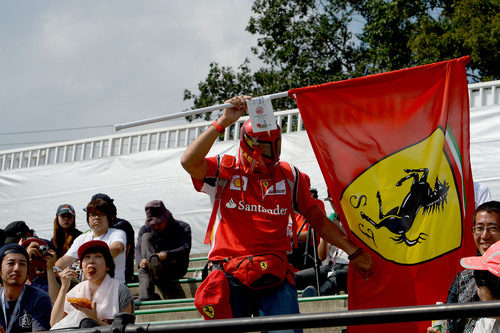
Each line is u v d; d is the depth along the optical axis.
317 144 5.26
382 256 5.11
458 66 5.34
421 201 5.19
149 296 8.70
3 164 15.13
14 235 9.12
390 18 22.02
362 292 5.11
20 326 5.90
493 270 3.99
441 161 5.24
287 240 4.69
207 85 25.08
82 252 6.46
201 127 13.20
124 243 8.07
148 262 8.87
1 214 14.45
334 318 3.16
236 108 4.69
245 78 25.05
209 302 4.47
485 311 3.03
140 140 13.82
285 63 25.28
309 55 25.05
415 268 5.08
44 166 14.34
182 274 9.09
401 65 22.08
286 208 4.69
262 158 4.64
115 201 13.32
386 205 5.18
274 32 25.41
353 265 5.11
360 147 5.27
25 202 14.29
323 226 4.98
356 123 5.29
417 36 20.52
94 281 6.43
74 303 6.16
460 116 5.30
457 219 5.18
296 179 4.77
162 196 12.84
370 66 23.77
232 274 4.53
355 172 5.23
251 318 3.23
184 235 9.22
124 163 13.47
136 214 13.06
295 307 4.57
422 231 5.14
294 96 5.30
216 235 4.64
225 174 4.68
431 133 5.26
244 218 4.61
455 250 5.13
